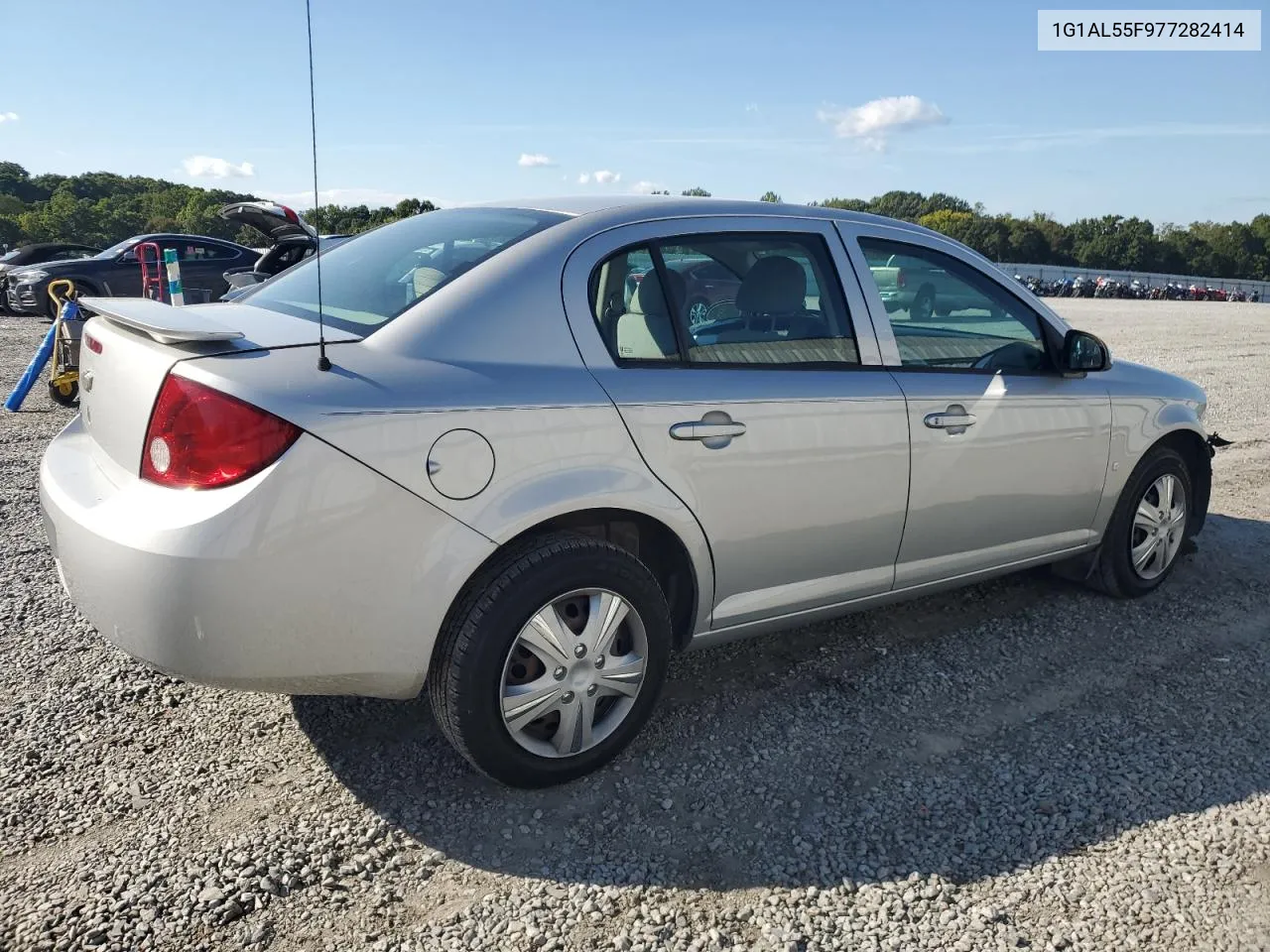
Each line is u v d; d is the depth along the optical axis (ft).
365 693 8.22
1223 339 57.77
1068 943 7.14
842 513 10.36
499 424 8.09
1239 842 8.37
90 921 7.09
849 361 10.53
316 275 10.50
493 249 9.20
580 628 8.80
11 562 14.35
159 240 51.19
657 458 8.94
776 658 11.80
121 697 10.44
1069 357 12.27
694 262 9.77
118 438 8.23
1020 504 12.09
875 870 7.96
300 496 7.29
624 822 8.52
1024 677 11.48
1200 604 13.93
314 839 8.14
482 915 7.33
